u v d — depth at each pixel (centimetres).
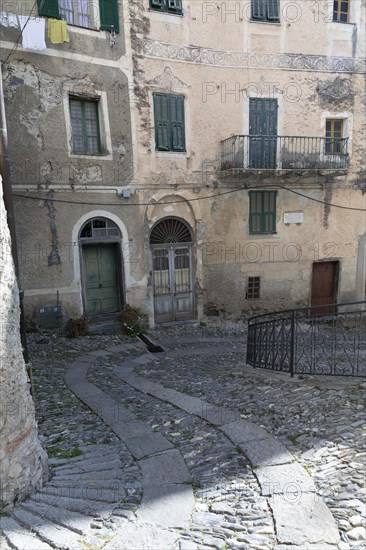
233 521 324
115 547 291
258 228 1380
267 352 739
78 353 948
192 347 1072
